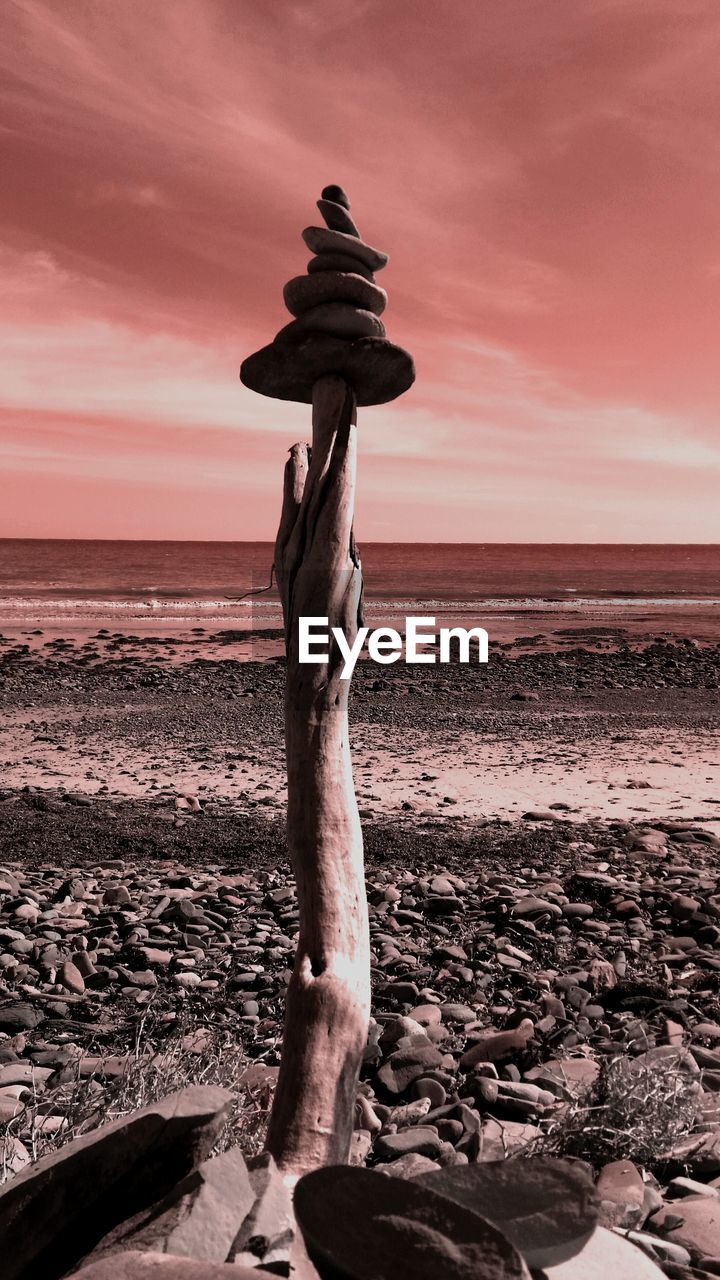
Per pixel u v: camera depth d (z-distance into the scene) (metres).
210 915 6.67
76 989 5.46
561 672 21.59
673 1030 4.64
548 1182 1.97
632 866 8.03
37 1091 3.88
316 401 3.15
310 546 3.04
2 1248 1.94
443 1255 1.59
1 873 7.55
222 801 10.48
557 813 10.03
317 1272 1.68
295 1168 2.44
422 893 7.22
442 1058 4.30
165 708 16.94
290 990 2.78
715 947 6.20
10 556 110.56
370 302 3.09
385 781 11.43
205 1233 1.82
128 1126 2.08
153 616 36.59
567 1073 4.07
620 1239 2.10
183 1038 4.09
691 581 68.56
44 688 18.84
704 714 16.53
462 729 15.00
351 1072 2.66
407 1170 3.09
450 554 162.12
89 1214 2.02
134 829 9.23
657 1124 3.17
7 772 11.77
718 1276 2.37
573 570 90.12
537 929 6.45
